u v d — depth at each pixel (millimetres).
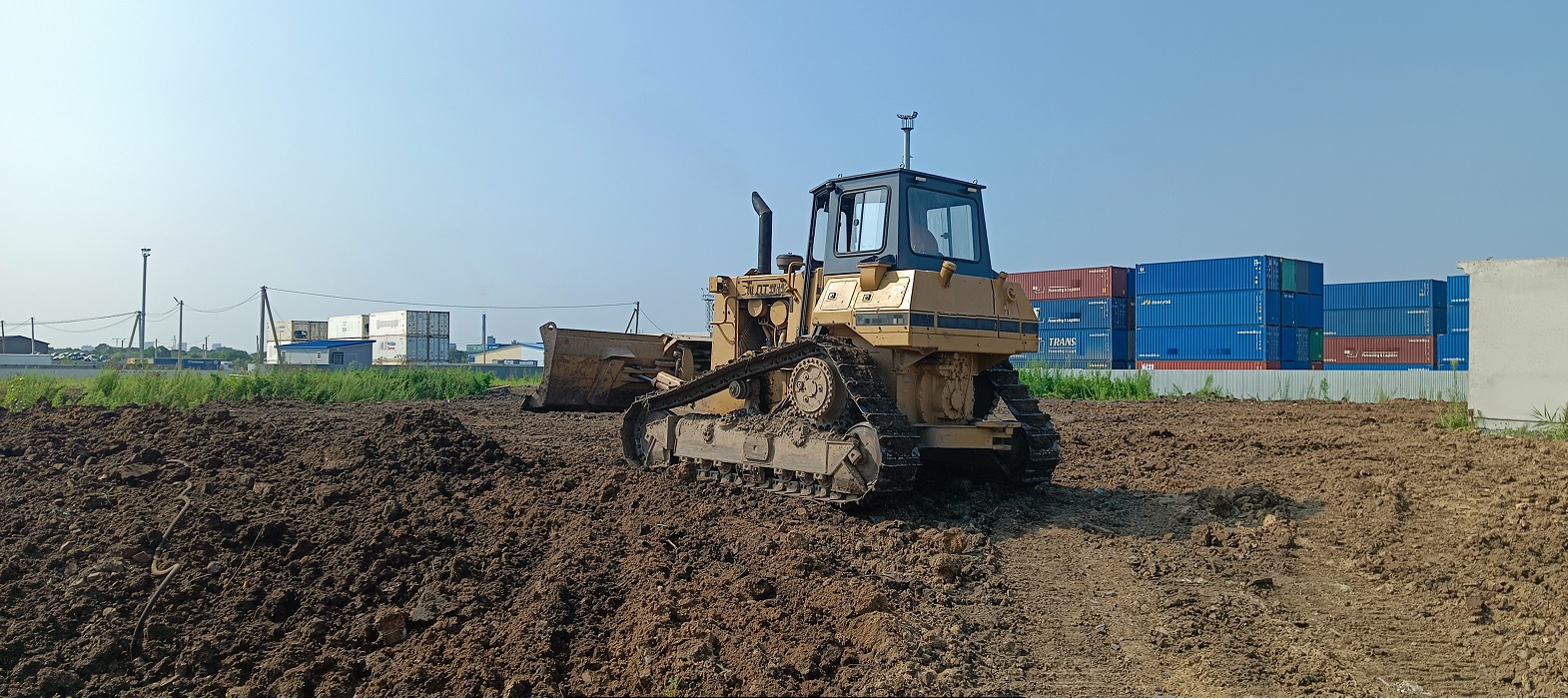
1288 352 30594
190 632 6453
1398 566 7203
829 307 9680
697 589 6797
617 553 7613
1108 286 33000
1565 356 12906
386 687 5844
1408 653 5887
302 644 6332
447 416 11359
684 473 10445
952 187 10023
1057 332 34469
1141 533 8586
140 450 10117
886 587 6875
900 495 9461
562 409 13523
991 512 9258
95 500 8531
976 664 5719
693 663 5762
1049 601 6863
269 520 7887
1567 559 6852
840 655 5828
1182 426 16203
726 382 10773
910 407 9422
